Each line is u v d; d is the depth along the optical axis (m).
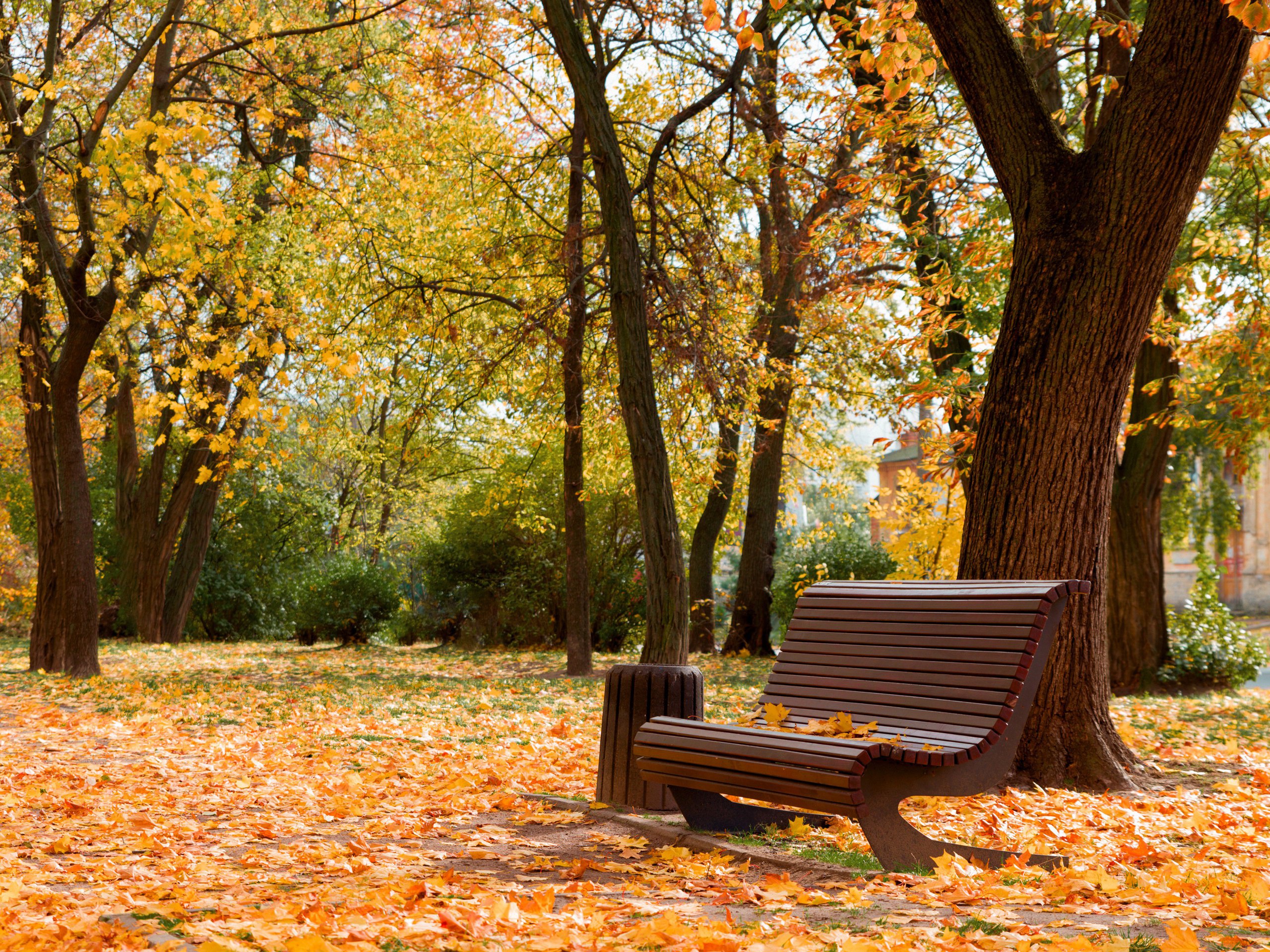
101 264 14.31
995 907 3.25
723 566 41.47
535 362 16.02
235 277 10.34
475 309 16.47
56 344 14.55
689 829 4.66
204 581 24.20
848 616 4.95
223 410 10.36
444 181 16.70
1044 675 6.43
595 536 20.92
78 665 13.37
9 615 26.30
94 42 15.59
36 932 2.78
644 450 8.16
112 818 4.89
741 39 6.18
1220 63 5.73
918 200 11.84
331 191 16.17
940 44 6.50
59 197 14.83
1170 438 13.40
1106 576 6.54
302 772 6.70
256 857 4.08
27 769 6.39
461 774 6.44
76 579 13.45
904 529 17.92
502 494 19.80
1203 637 13.95
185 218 9.32
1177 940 2.55
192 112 9.20
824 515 39.03
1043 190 6.30
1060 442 6.28
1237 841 4.48
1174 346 11.38
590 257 14.77
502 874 3.92
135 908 3.12
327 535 29.75
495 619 21.28
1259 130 9.19
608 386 14.82
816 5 14.38
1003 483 6.44
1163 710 10.58
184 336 10.08
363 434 26.45
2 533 25.92
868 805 3.81
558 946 2.67
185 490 20.83
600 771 5.56
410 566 33.88
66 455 13.35
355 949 2.59
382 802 5.62
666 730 4.58
